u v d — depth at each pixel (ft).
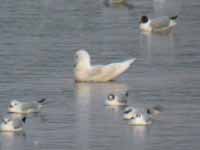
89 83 108.37
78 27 151.02
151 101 98.22
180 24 158.30
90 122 89.81
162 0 185.47
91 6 178.19
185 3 184.24
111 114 92.94
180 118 91.50
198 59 122.83
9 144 82.23
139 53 127.65
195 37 143.54
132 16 165.78
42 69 115.55
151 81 108.68
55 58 122.72
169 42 138.51
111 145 81.97
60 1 184.85
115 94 101.30
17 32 145.48
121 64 109.50
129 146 81.61
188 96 100.83
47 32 145.69
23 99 98.89
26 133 86.12
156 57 124.47
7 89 103.96
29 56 123.95
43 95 100.94
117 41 137.59
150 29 149.48
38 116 92.43
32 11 168.96
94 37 140.97
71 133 86.02
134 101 98.17
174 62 120.67
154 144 82.28
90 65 111.45
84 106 96.17
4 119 87.25
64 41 136.77
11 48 130.52
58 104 97.14
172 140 83.61
